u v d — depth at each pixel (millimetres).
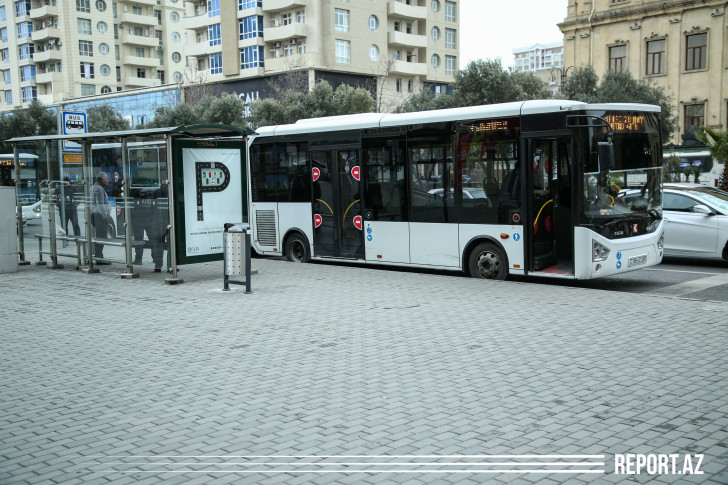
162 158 12312
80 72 79688
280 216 15617
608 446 4691
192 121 38125
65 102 71312
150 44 86375
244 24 60000
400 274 13234
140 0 85062
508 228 11672
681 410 5371
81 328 8945
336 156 14250
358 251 14031
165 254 12844
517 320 8812
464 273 13273
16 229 14680
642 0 47375
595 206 10797
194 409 5684
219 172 12859
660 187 11906
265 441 4930
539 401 5668
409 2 66125
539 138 11211
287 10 58531
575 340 7711
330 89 38781
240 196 13195
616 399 5676
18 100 83188
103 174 13602
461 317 9086
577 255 10820
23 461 4664
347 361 7043
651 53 47500
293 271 13891
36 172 15195
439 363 6887
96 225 13930
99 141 13477
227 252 11367
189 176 12461
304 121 15156
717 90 44562
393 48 64500
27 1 80188
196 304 10422
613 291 10883
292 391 6094
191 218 12570
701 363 6672
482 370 6605
